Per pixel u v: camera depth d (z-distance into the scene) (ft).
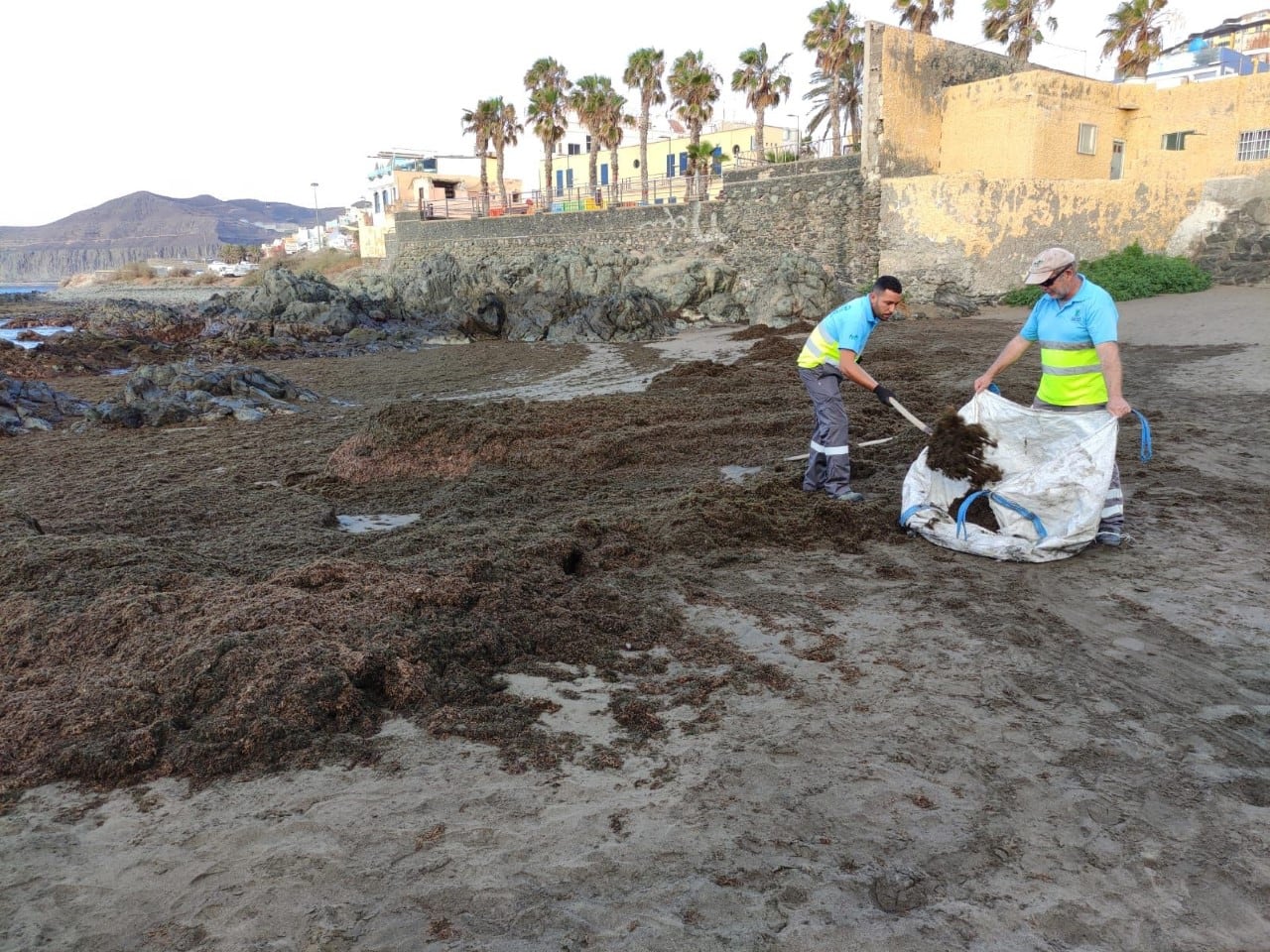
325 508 23.22
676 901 8.23
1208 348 48.55
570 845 9.10
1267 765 10.65
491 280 107.45
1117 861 8.85
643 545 18.99
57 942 7.75
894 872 8.68
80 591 14.98
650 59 125.70
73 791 10.21
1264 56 102.22
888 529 20.10
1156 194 88.22
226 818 9.62
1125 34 107.96
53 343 73.20
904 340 59.98
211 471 30.17
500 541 17.99
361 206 326.24
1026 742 11.19
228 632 12.93
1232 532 19.48
